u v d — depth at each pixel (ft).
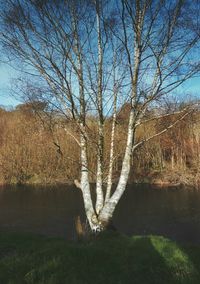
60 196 132.36
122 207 109.91
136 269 28.30
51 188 153.69
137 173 169.17
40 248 33.50
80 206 112.27
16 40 43.55
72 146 163.32
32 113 50.08
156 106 46.14
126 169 44.62
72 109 44.55
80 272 27.14
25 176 173.68
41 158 172.45
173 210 104.22
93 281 26.05
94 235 39.83
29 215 100.07
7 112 192.85
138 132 131.03
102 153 46.55
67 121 48.24
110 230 40.81
